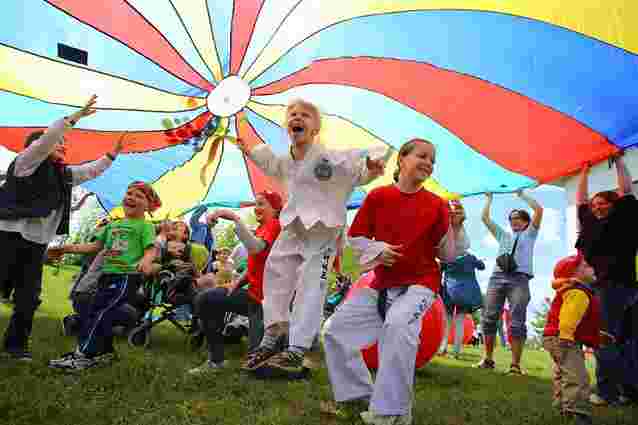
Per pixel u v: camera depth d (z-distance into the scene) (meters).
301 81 6.11
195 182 7.59
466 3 4.32
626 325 3.54
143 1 5.40
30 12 5.27
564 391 2.94
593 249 3.70
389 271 2.61
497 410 3.03
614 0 3.84
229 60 6.06
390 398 2.31
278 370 3.41
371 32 5.07
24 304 3.36
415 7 4.59
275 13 5.40
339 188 3.21
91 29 5.57
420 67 5.12
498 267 5.26
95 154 6.86
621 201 3.66
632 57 4.02
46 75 5.84
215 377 3.26
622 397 3.58
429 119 5.57
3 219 3.31
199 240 6.93
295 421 2.41
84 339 3.22
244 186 7.78
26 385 2.63
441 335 4.16
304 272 3.06
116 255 3.46
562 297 3.06
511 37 4.42
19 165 3.30
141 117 6.55
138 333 4.70
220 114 6.72
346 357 2.56
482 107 5.10
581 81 4.38
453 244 2.69
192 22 5.64
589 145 4.76
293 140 3.35
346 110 6.12
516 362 5.03
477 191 5.75
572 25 4.06
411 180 2.71
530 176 5.34
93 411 2.31
